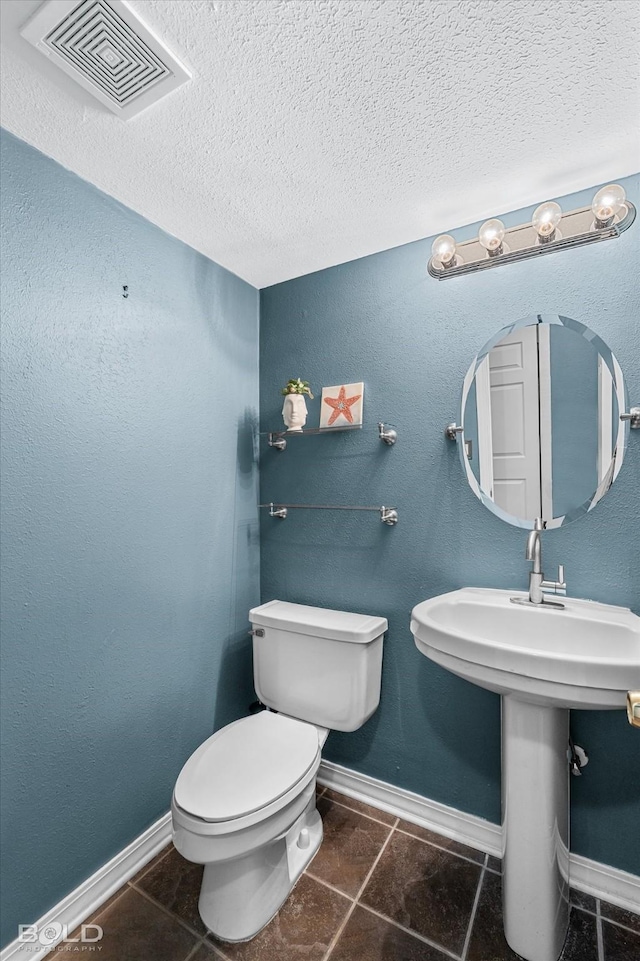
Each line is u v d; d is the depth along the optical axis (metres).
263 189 1.38
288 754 1.34
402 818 1.66
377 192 1.40
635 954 1.17
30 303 1.18
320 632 1.60
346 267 1.81
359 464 1.77
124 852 1.41
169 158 1.24
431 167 1.29
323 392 1.83
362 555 1.77
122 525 1.43
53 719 1.23
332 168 1.29
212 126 1.12
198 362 1.72
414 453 1.65
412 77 0.99
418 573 1.65
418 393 1.64
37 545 1.20
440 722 1.61
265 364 2.02
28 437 1.18
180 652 1.64
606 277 1.34
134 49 0.91
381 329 1.72
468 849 1.51
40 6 0.82
